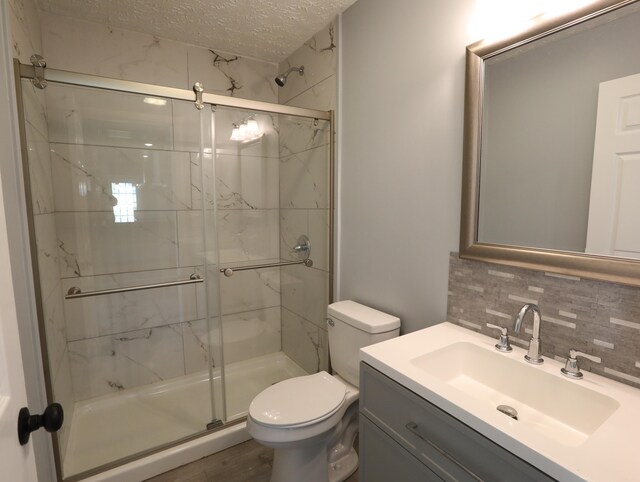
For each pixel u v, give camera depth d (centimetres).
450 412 85
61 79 147
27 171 136
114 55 200
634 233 89
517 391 106
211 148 206
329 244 209
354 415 170
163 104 188
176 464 168
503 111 116
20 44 144
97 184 193
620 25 89
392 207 164
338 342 174
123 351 213
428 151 144
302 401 143
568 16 97
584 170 98
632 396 87
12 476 53
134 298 213
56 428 62
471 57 122
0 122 120
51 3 174
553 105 104
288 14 188
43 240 157
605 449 68
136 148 199
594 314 97
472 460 81
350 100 186
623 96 90
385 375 105
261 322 256
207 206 212
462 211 129
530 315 112
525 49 109
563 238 103
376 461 112
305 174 224
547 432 93
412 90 149
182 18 191
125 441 178
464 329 132
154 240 212
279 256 255
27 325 136
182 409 206
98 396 208
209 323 205
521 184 113
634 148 88
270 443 132
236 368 246
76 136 183
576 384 93
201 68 227
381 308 176
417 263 153
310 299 232
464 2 126
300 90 230
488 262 121
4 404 52
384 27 161
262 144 237
